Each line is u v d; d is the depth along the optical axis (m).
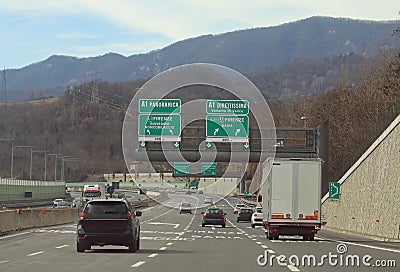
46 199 124.00
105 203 25.84
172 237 39.31
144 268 19.33
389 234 43.34
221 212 58.91
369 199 49.03
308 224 37.34
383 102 78.00
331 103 94.94
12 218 42.56
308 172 37.44
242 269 19.45
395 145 44.12
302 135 92.69
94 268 19.20
